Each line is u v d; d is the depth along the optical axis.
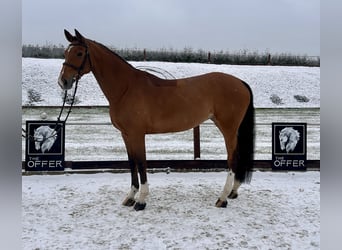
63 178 5.55
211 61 28.09
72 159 7.31
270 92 22.62
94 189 5.05
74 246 3.26
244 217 4.01
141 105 4.05
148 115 4.09
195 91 4.25
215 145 9.45
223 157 7.71
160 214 4.07
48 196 4.72
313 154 8.27
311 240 3.43
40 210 4.19
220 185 5.32
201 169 6.05
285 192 5.03
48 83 20.36
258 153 8.22
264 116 14.70
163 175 5.84
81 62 3.93
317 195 4.89
